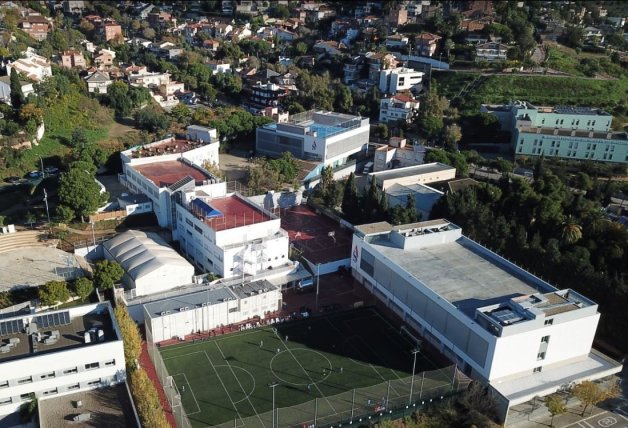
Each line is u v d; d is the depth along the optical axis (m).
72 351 86.31
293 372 104.06
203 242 132.62
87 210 141.25
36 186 160.25
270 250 132.75
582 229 140.12
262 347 111.12
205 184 152.25
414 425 92.31
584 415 97.31
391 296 120.50
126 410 85.88
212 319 115.50
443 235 128.62
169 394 95.56
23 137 178.62
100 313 98.00
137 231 139.50
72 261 127.31
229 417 92.19
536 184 161.38
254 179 184.75
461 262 121.19
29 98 190.88
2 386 83.38
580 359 104.25
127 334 97.12
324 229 166.75
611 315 115.62
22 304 108.94
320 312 123.81
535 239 136.88
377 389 98.81
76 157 171.25
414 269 117.44
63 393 88.38
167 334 111.44
